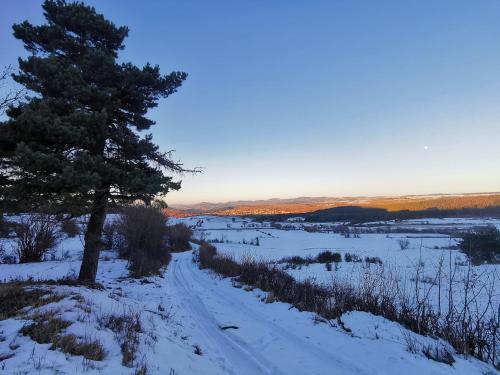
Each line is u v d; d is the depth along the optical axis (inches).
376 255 1310.3
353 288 384.2
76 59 384.5
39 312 215.3
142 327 237.6
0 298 251.1
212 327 304.7
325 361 215.3
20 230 666.8
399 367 191.6
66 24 386.0
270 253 1439.5
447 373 182.1
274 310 351.9
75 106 341.4
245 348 246.4
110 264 711.1
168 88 400.2
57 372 138.4
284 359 222.2
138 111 409.1
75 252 837.2
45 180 297.3
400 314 293.7
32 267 582.6
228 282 553.0
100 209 391.2
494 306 403.2
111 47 421.7
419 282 586.9
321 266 915.4
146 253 851.4
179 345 227.9
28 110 281.9
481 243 954.1
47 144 315.9
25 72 347.6
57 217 354.6
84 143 326.6
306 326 288.0
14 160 279.3
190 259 1009.5
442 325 271.0
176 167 424.8
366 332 254.7
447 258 1071.0
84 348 169.3
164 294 453.7
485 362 215.2
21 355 150.3
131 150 374.6
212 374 191.2
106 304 280.2
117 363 165.5
